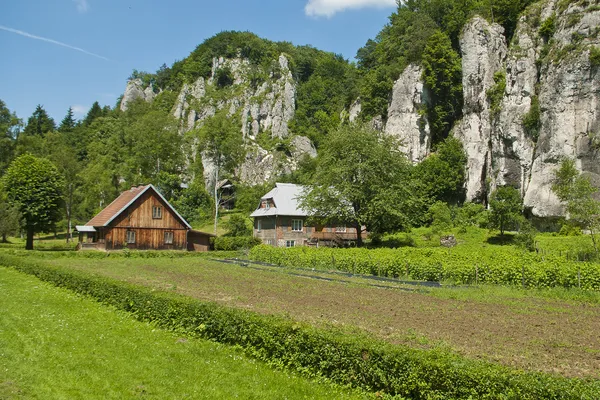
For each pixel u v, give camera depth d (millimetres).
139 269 35781
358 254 34500
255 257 45406
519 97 64625
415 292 23609
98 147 107750
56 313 18641
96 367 12398
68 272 25016
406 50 86875
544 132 59562
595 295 21953
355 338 11438
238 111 134750
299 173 89688
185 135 119312
